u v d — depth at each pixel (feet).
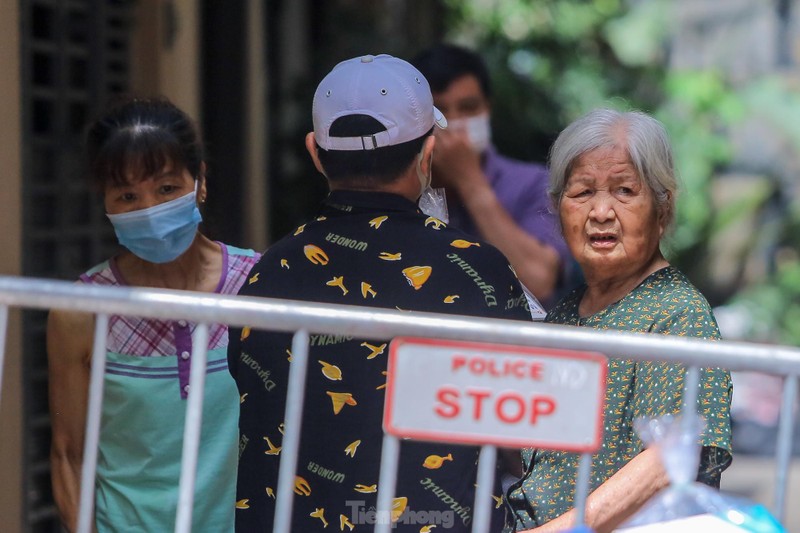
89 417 23.30
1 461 41.52
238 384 27.02
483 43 99.76
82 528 23.43
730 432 25.54
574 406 22.18
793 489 82.02
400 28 99.19
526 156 89.61
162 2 57.21
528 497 27.50
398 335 22.27
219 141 67.31
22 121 43.65
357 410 25.39
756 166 161.07
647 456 25.41
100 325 23.08
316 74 82.58
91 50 52.80
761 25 169.37
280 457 26.00
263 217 70.79
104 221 54.39
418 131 26.27
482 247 26.07
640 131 27.78
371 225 26.12
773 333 143.74
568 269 44.88
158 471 30.42
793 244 156.35
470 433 22.24
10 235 41.86
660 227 28.37
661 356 22.30
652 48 139.85
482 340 22.16
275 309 22.53
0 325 22.81
